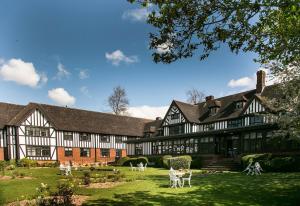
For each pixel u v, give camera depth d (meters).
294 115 16.94
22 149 34.81
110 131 44.56
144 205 9.73
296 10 5.68
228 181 14.93
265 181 14.40
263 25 7.05
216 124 35.72
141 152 40.00
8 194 12.59
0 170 23.25
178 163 26.56
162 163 30.23
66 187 10.23
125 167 31.53
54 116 40.03
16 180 17.56
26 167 30.16
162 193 11.80
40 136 36.66
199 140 31.03
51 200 9.55
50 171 24.69
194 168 28.12
